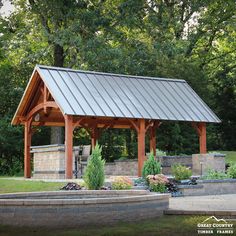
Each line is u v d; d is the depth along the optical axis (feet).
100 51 113.19
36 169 84.02
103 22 116.67
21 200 38.37
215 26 142.92
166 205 45.34
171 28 138.92
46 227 37.91
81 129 123.54
